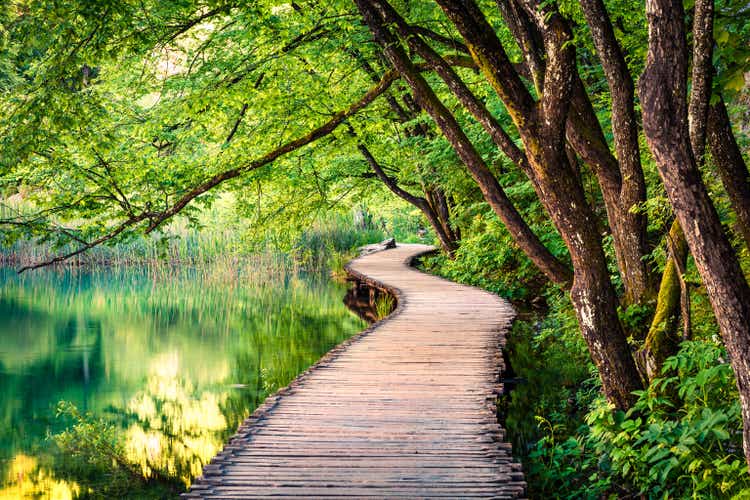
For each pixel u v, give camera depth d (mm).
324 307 19375
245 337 14609
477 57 5375
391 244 32562
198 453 7527
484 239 15609
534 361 10398
